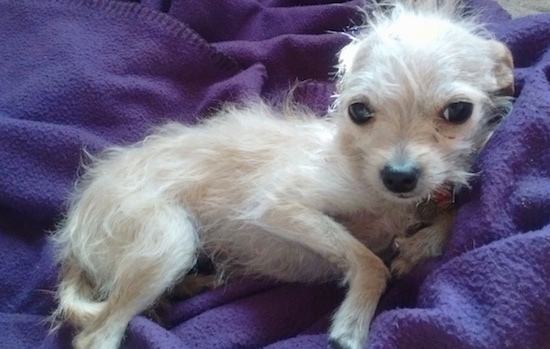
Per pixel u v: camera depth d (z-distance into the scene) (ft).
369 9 1.47
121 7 1.49
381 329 0.87
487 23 1.27
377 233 1.10
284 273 1.17
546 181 0.96
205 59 1.47
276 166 1.12
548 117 0.98
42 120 1.38
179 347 0.98
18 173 1.30
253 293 1.16
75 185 1.28
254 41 1.54
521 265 0.86
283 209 1.07
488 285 0.87
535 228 0.95
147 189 1.16
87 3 1.50
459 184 1.00
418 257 1.01
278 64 1.50
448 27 1.00
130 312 1.09
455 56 0.95
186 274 1.20
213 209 1.17
